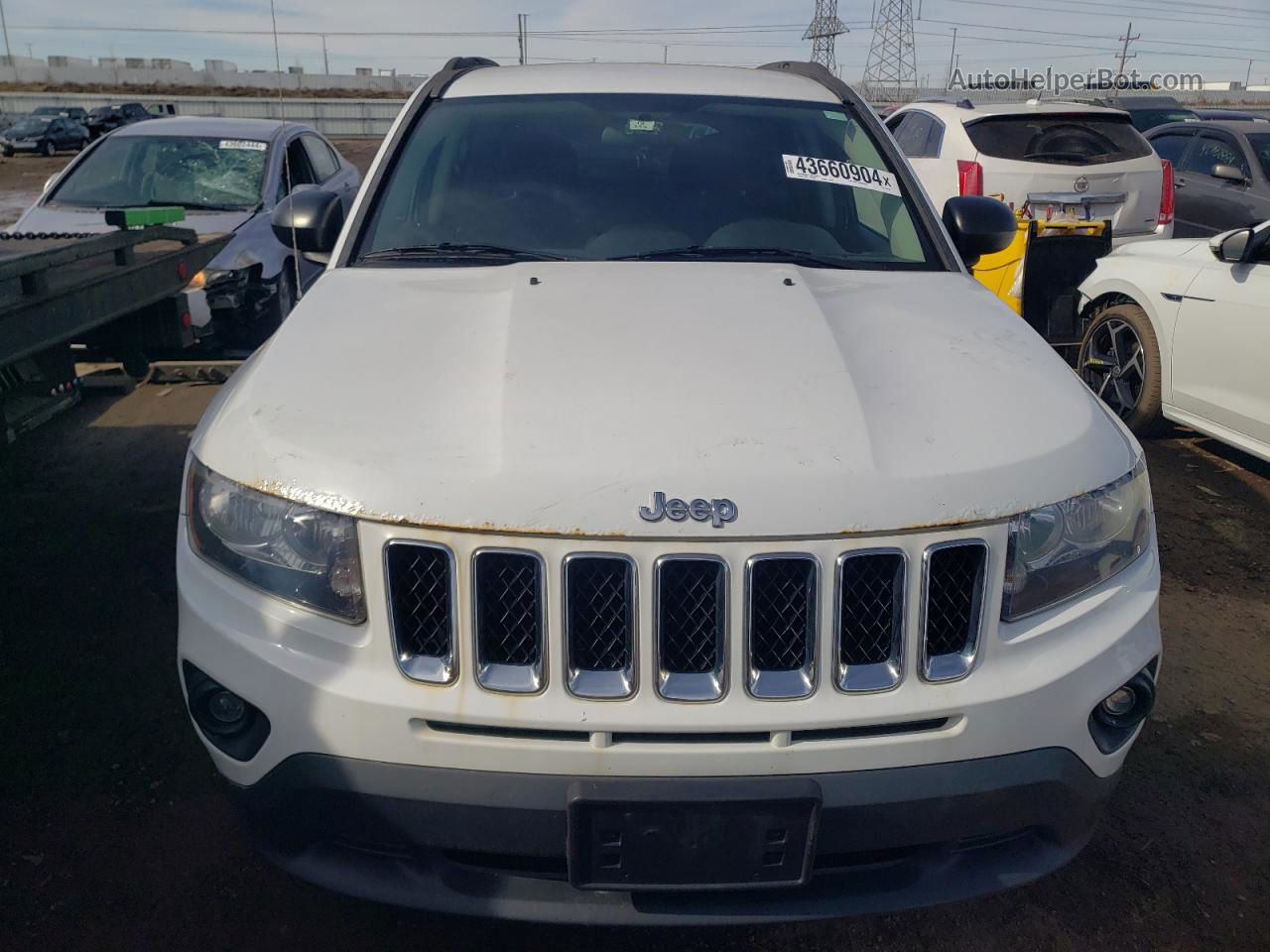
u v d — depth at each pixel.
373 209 2.83
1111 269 5.43
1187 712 3.05
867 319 2.28
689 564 1.66
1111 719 1.90
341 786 1.74
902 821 1.76
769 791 1.68
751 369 1.96
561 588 1.65
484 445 1.77
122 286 3.64
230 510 1.84
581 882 1.72
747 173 2.96
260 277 5.86
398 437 1.80
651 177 2.94
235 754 1.84
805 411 1.84
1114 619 1.88
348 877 1.84
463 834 1.73
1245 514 4.50
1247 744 2.91
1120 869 2.44
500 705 1.68
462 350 2.07
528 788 1.70
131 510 4.26
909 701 1.71
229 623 1.81
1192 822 2.60
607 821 1.69
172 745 2.79
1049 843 1.93
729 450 1.74
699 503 1.66
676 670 1.69
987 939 2.24
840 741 1.71
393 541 1.69
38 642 3.27
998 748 1.76
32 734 2.81
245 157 6.85
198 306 5.39
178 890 2.31
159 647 3.26
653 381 1.91
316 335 2.19
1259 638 3.48
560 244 2.74
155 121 7.35
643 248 2.73
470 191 2.88
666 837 1.70
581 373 1.93
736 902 1.81
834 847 1.76
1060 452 1.86
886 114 9.74
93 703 2.96
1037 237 6.15
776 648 1.70
